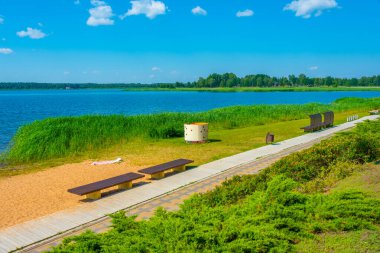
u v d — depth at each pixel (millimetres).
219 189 9242
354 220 6160
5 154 18562
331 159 11914
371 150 12375
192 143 20578
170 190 11023
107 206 9672
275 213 6246
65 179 13266
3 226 8391
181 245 4910
